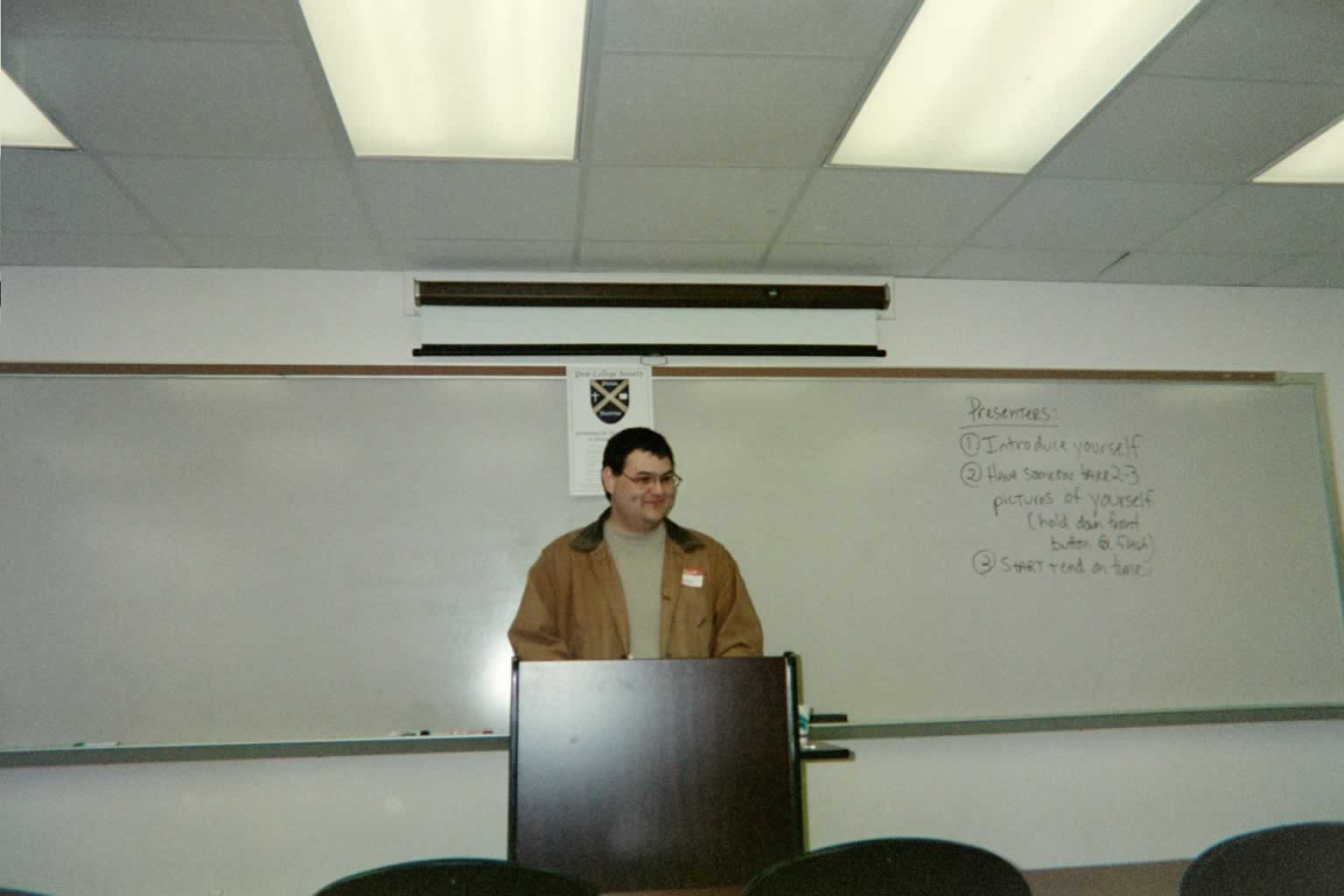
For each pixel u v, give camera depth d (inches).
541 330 137.3
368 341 135.7
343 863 124.6
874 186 115.0
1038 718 136.6
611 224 123.6
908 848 47.2
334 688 126.1
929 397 142.9
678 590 102.7
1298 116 100.0
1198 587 143.9
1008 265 142.6
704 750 58.2
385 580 129.3
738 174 110.9
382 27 82.9
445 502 131.9
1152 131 103.2
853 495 138.8
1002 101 97.2
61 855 120.6
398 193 113.3
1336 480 150.3
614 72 89.2
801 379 140.6
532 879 44.9
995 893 48.1
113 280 132.4
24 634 122.0
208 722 123.5
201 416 129.6
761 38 84.4
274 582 127.3
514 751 57.4
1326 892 51.2
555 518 133.0
